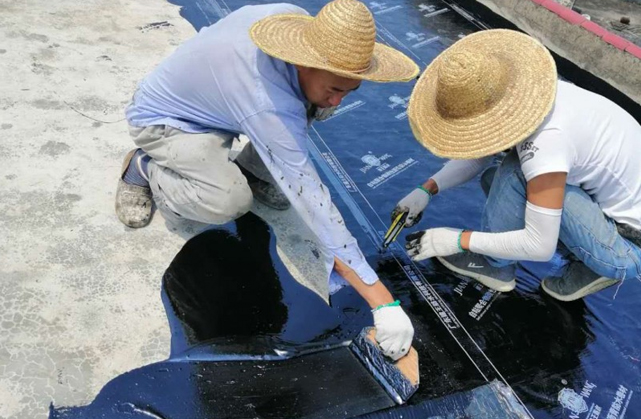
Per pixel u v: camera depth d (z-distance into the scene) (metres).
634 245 2.03
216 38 1.79
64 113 2.72
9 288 1.95
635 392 2.04
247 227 2.39
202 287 2.12
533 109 1.74
